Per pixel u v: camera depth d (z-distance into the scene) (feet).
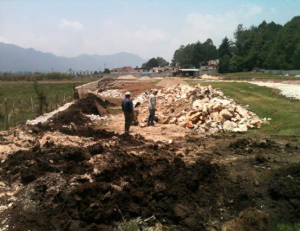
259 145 28.76
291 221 16.46
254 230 16.08
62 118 42.29
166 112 47.73
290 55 224.94
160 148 27.48
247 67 279.90
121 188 18.34
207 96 47.80
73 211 15.84
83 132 31.35
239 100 55.16
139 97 70.64
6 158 20.76
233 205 18.47
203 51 394.93
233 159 25.49
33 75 211.00
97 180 18.60
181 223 16.75
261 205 18.15
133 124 42.42
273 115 41.39
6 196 16.43
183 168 21.98
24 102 80.48
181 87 59.98
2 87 132.05
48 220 15.15
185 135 34.45
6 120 40.83
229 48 330.95
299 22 271.90
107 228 15.78
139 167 20.97
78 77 231.71
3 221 14.64
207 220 17.07
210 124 37.65
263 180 20.93
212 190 20.08
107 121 46.52
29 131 29.43
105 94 91.09
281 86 74.28
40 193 16.75
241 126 36.29
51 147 23.30
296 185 18.70
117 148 25.50
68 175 18.70
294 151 26.99
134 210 17.13
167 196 18.56
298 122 36.55
